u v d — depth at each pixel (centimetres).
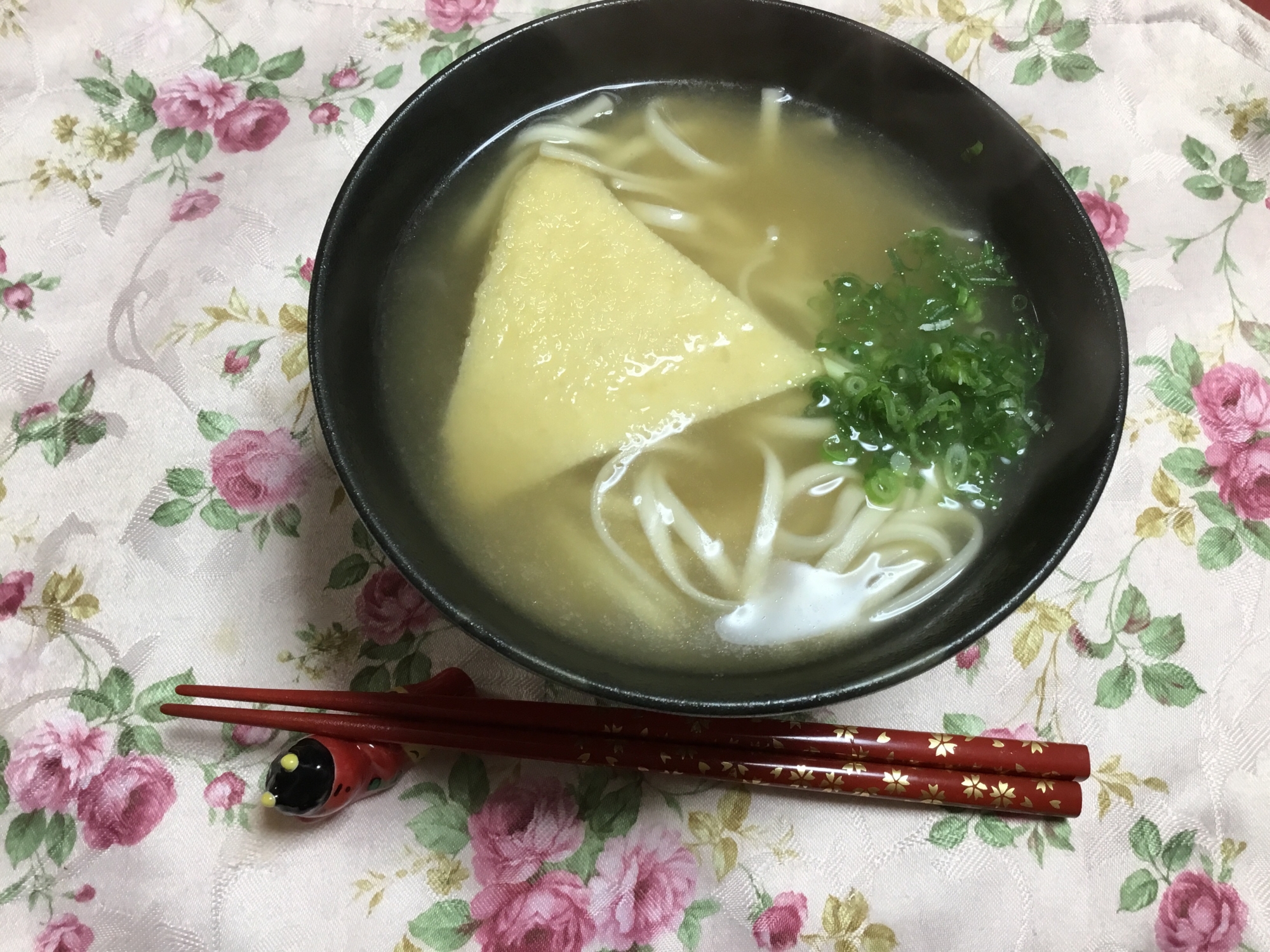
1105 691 27
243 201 33
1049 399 27
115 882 25
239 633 28
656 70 31
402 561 22
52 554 28
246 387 30
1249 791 26
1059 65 35
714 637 26
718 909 25
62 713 27
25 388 30
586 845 26
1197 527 29
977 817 26
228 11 35
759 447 28
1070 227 26
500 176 31
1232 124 34
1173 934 25
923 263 30
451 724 26
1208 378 30
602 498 27
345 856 26
